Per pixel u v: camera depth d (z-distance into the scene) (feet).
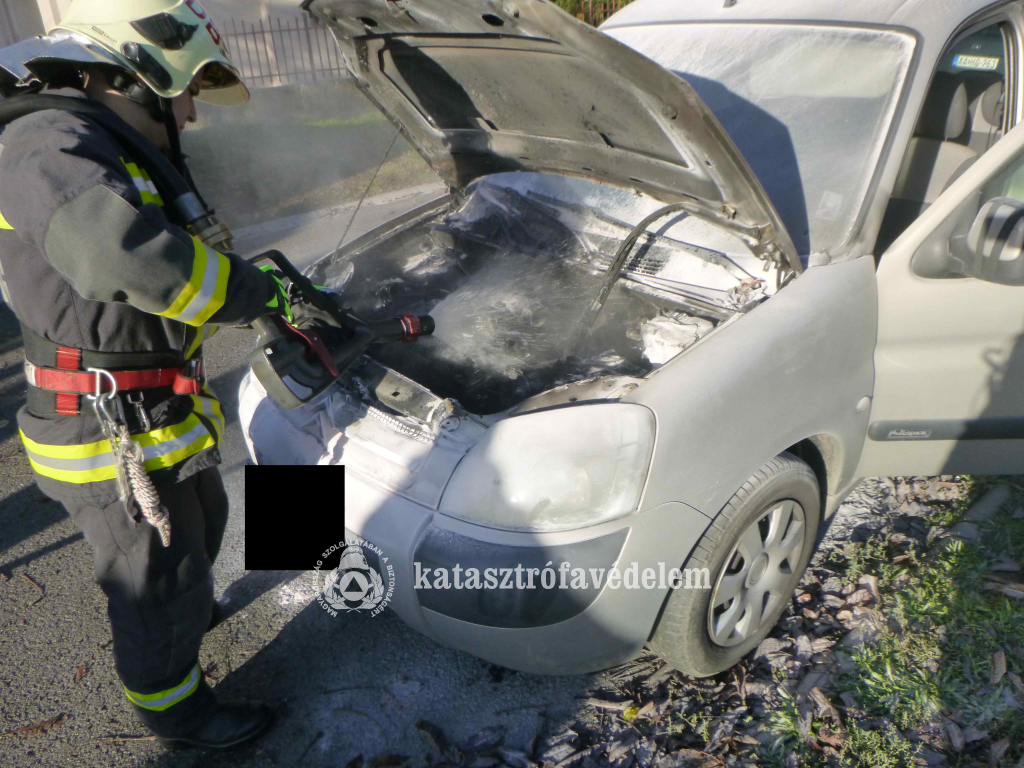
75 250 4.34
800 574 7.31
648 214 7.95
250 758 6.64
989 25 7.93
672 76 5.42
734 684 6.81
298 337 5.56
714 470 5.83
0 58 4.79
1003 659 6.64
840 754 6.05
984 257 6.34
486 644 5.86
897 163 7.14
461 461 5.76
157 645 5.94
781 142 7.72
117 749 6.82
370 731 6.75
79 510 5.56
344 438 6.43
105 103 5.14
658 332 6.79
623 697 6.79
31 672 7.65
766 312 6.37
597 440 5.48
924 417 7.43
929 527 8.30
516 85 7.27
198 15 5.20
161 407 5.46
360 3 6.63
